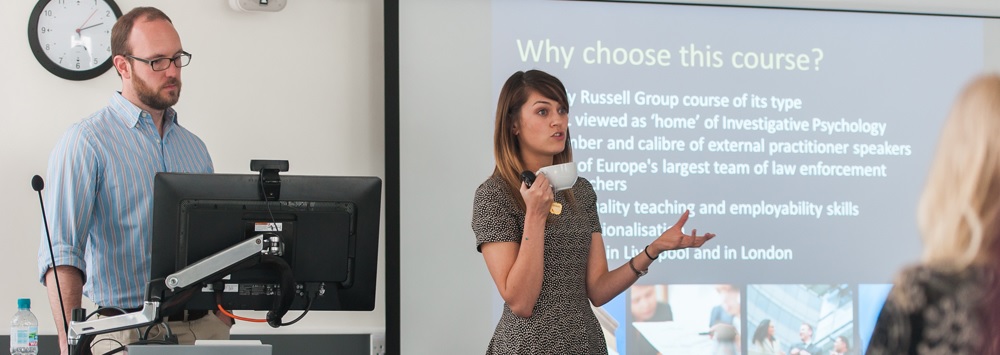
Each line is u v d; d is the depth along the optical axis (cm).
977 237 93
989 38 416
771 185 397
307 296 224
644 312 383
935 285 97
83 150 269
